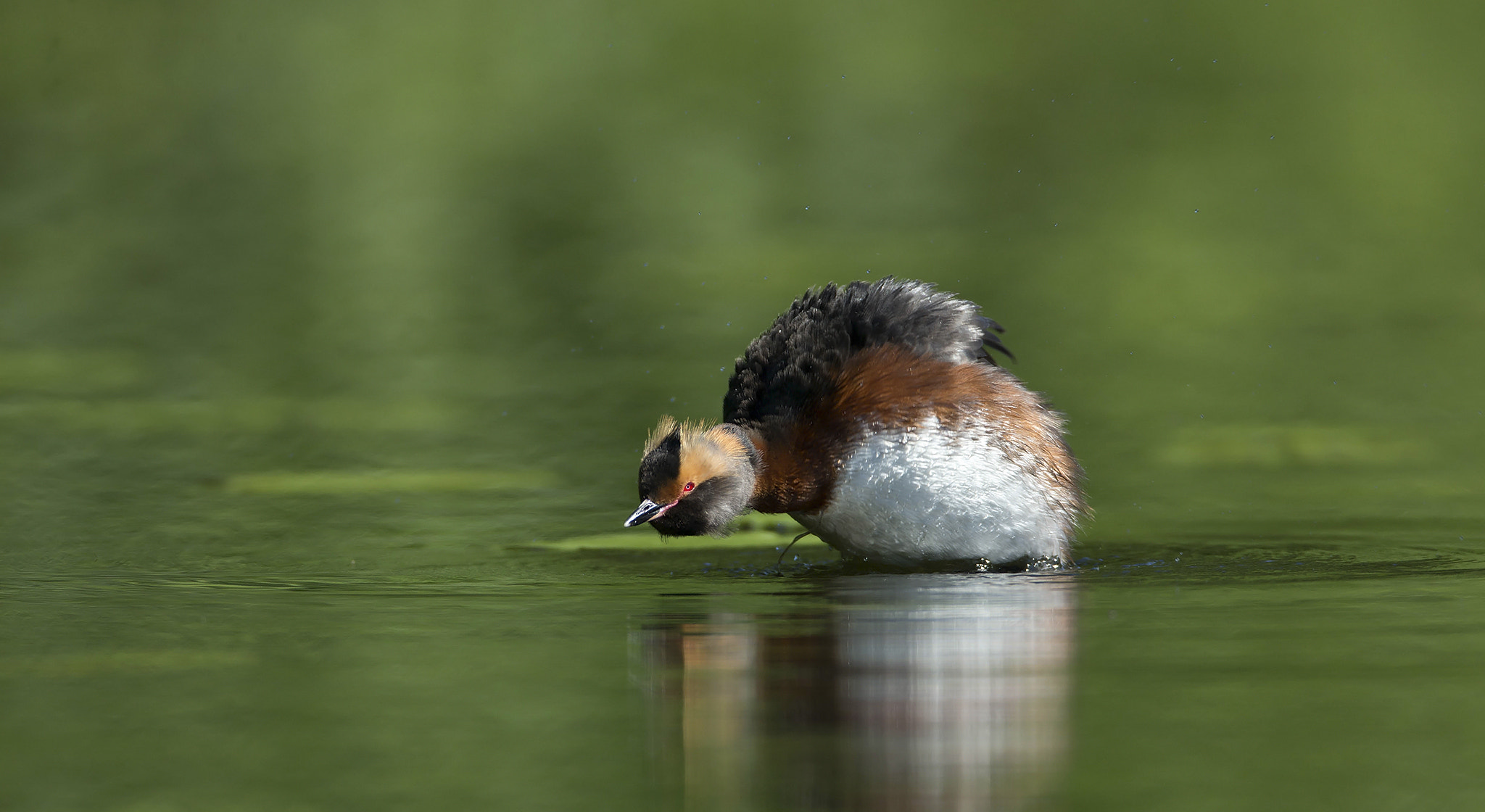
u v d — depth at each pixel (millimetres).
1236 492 13742
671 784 6297
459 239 26562
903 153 30469
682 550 12109
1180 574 10750
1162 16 32625
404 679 7871
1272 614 9227
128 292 23391
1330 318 20766
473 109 33094
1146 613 9312
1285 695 7438
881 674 7910
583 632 8969
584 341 20062
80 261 25234
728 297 22078
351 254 25719
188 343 20438
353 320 21672
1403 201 26766
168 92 32969
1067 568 11172
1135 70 31938
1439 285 22391
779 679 7820
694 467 11633
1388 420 16312
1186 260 23828
